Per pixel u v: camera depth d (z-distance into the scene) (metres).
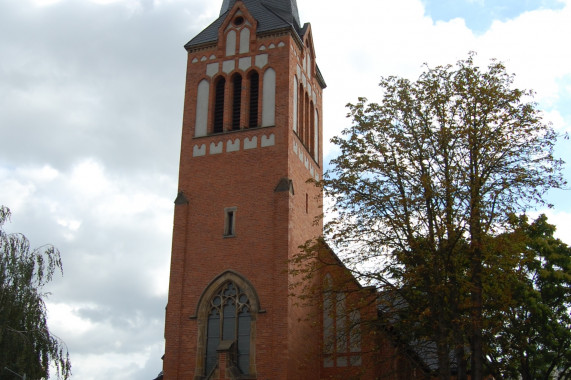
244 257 39.00
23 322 31.36
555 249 35.66
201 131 43.16
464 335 29.05
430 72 30.69
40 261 33.03
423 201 28.38
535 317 33.75
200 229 40.53
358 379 31.44
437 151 29.22
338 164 30.70
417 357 31.55
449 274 27.14
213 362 37.56
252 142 41.59
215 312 38.50
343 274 31.23
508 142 28.53
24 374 30.05
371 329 30.41
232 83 43.94
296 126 43.59
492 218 27.92
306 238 42.41
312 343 39.41
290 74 43.00
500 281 28.28
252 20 44.53
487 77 29.81
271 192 40.00
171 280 39.72
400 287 29.11
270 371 36.09
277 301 37.31
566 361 35.31
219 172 41.53
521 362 33.81
